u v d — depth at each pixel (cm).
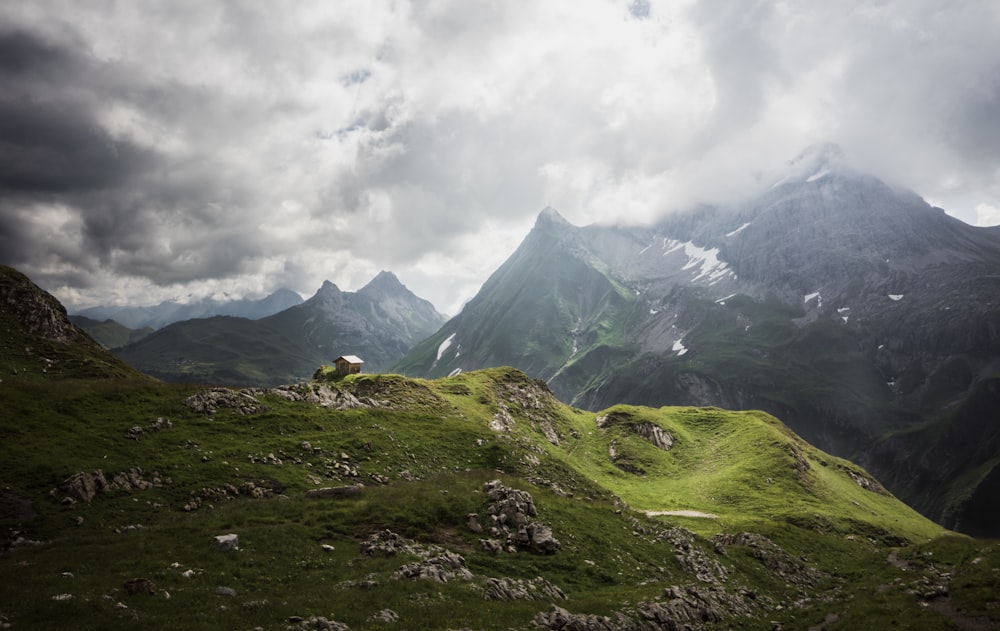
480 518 5425
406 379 14875
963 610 4766
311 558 3991
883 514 16275
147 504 5094
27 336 10856
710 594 5403
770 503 13750
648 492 14475
